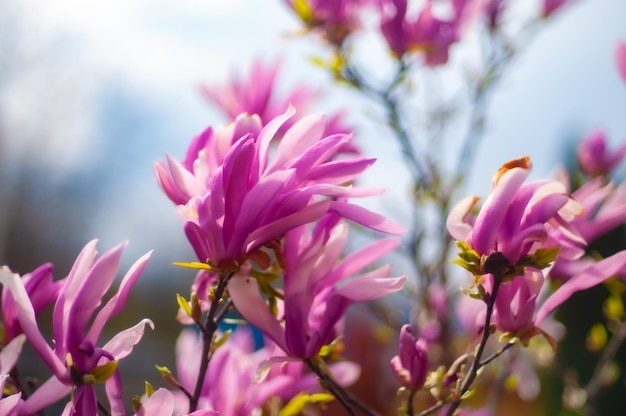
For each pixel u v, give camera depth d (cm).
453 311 111
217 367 80
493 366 101
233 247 69
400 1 102
